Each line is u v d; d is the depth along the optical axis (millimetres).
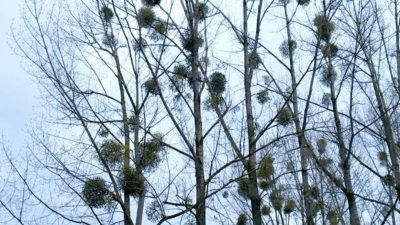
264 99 10414
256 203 9383
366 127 9797
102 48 9648
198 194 8094
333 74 10516
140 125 9180
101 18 9656
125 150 9102
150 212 8180
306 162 11023
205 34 9289
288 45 12203
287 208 11406
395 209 9391
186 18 9383
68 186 8375
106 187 8602
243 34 10773
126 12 9148
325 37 10156
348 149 9875
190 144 8391
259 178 9828
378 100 9820
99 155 8672
